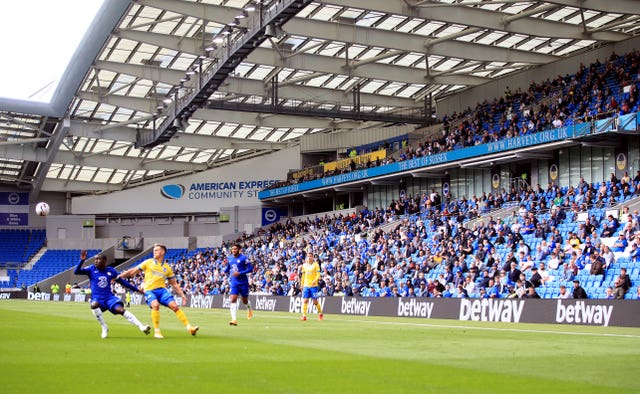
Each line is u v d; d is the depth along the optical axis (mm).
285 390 8297
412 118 60281
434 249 41062
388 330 20125
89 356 11695
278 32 38312
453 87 61812
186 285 61844
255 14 39250
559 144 43156
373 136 68125
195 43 48000
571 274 30688
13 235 81312
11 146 66188
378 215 55031
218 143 71375
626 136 42406
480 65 55219
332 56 51094
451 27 47875
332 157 71750
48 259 80188
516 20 43188
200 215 80250
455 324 23859
